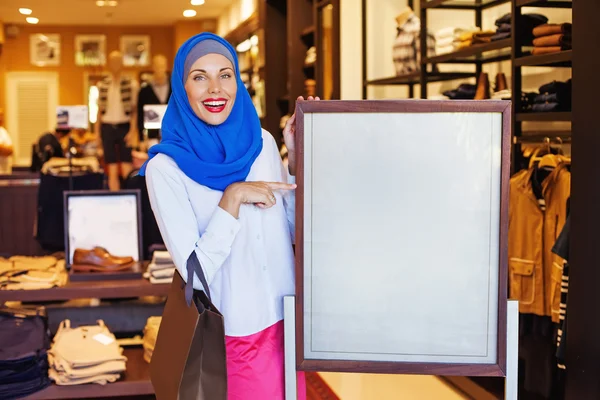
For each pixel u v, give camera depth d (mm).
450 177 1832
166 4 13055
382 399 4023
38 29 16328
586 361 2775
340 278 1867
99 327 3701
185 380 1982
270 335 2111
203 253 1975
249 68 10031
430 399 4031
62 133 9586
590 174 2734
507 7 4988
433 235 1844
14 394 3201
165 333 2102
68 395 3273
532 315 3695
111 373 3352
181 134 2133
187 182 2068
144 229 4590
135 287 3582
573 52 2803
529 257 3627
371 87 6656
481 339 1852
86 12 14156
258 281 2100
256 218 2102
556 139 3715
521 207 3629
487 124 1822
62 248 5164
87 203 3994
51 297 3498
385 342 1868
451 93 4879
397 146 1838
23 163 16469
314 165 1855
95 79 16016
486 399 3812
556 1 3746
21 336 3338
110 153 9055
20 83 16406
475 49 4328
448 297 1850
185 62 2105
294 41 7668
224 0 12648
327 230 1863
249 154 2123
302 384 2062
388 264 1855
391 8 6520
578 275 2809
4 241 7797
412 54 5516
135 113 9070
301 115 1845
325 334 1880
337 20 6449
